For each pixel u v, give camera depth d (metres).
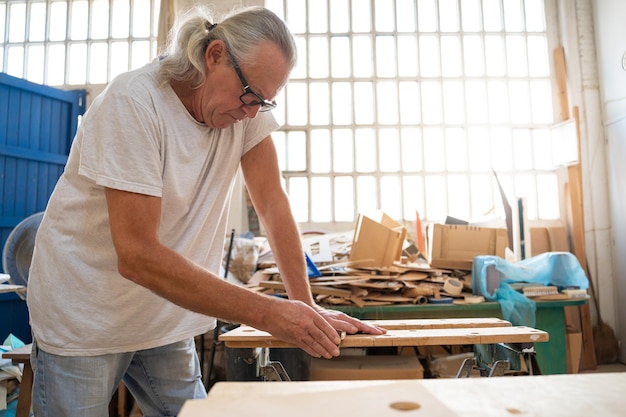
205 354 2.77
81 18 3.83
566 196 3.48
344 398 0.43
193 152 0.92
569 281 2.30
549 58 3.64
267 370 0.97
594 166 3.37
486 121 3.65
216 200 1.03
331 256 2.70
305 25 3.71
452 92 3.68
